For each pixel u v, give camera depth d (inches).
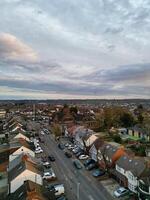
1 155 2551.7
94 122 5226.4
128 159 2117.4
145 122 4773.6
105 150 2461.9
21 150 2586.1
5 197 1724.9
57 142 3836.1
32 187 1534.2
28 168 1841.8
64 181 2126.0
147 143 3432.6
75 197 1803.6
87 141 3011.8
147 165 1882.4
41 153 3102.9
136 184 1812.3
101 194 1850.4
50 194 1622.8
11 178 1855.3
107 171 2298.2
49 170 2375.7
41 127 5442.9
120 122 4886.8
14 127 4279.0
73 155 3009.4
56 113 6614.2
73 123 5329.7
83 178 2199.8
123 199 1763.0
